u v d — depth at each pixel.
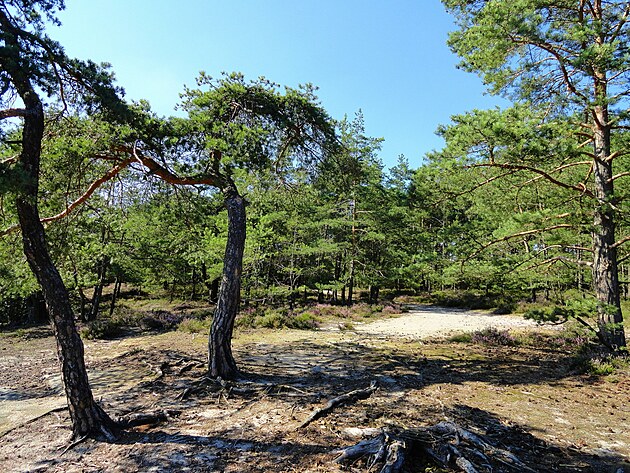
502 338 13.52
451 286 39.88
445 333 15.87
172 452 4.79
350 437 5.17
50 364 10.90
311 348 12.23
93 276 18.50
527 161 9.27
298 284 28.77
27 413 6.61
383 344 13.14
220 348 8.30
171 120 7.88
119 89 6.28
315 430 5.46
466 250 11.95
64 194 7.79
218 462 4.52
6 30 4.82
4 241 7.98
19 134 5.86
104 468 4.44
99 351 12.00
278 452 4.75
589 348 10.39
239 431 5.46
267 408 6.50
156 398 7.10
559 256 11.22
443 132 10.98
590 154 9.29
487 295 30.89
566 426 5.73
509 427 5.65
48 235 8.29
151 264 22.11
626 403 6.77
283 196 10.78
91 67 5.77
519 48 10.04
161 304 29.20
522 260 11.51
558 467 4.44
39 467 4.50
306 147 9.69
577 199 10.45
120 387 7.90
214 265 20.97
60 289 5.25
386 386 7.92
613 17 9.64
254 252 19.88
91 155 7.53
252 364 9.80
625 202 8.97
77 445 5.03
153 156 7.93
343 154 9.93
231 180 9.02
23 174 4.24
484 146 9.51
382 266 27.98
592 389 7.64
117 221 10.11
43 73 4.74
